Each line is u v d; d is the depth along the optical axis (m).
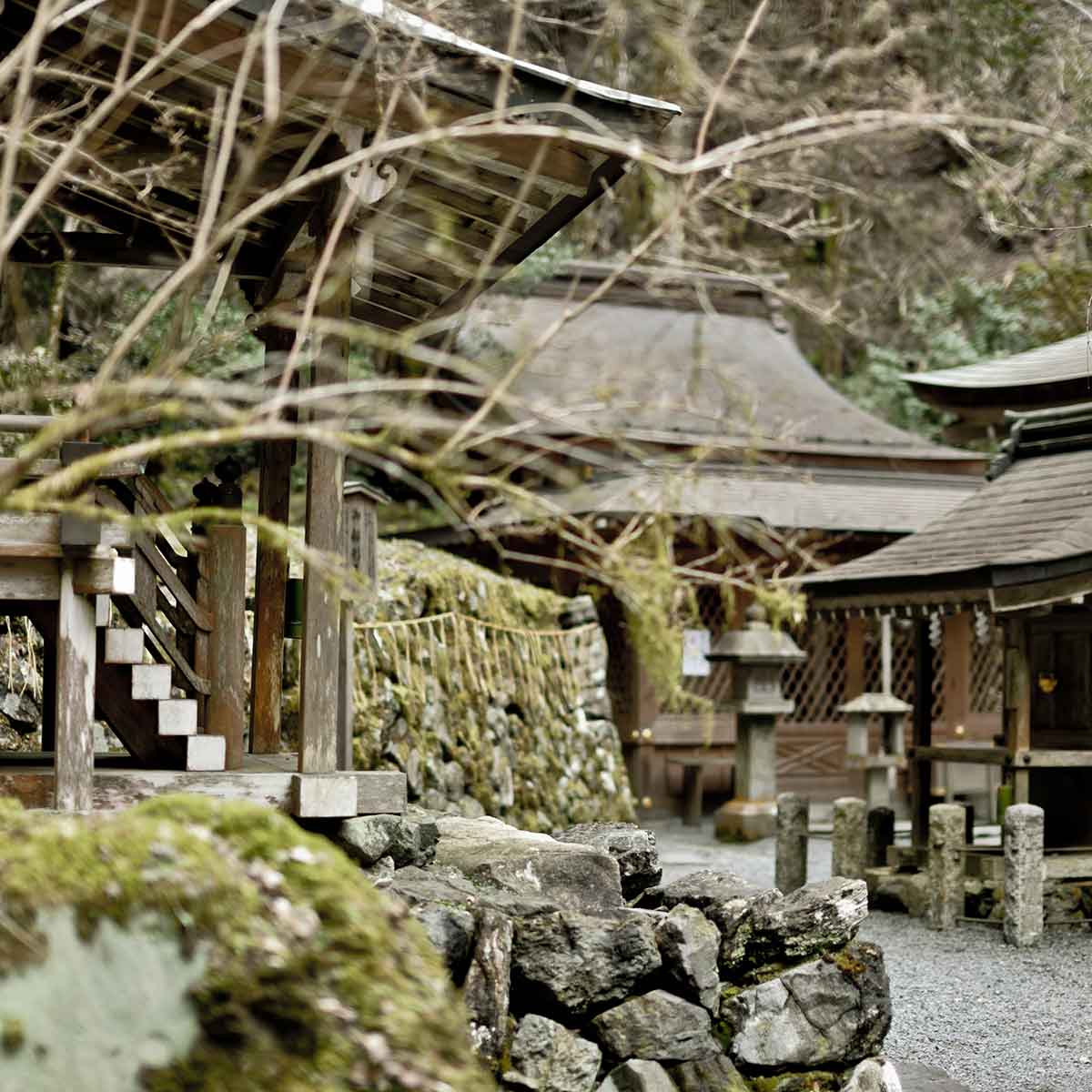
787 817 9.37
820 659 15.59
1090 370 10.12
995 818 14.42
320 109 4.23
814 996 4.48
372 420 3.76
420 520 15.84
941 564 8.80
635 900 5.08
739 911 4.54
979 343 19.80
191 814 2.63
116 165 5.26
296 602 5.81
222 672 4.86
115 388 2.55
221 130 4.68
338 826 4.63
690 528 12.95
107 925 2.42
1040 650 9.34
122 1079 2.39
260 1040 2.41
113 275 9.81
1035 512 8.98
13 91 4.74
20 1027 2.38
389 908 2.71
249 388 2.66
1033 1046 5.82
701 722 14.48
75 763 4.18
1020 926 7.92
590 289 16.83
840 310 17.00
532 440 3.77
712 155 3.37
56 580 4.20
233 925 2.45
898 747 13.71
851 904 4.62
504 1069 3.98
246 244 5.91
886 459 16.02
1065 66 9.52
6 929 2.40
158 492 4.82
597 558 13.55
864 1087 4.45
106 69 4.70
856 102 11.02
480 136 4.34
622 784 11.05
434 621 9.66
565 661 10.95
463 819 5.73
